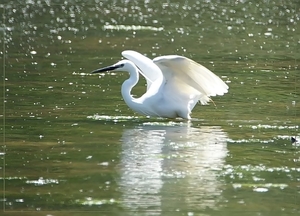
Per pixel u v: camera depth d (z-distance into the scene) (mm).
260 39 31125
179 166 13242
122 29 33781
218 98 19219
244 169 13141
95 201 11484
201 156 13859
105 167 13102
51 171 12836
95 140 14812
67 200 11508
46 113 17000
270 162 13562
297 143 14844
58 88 19906
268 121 16734
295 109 18000
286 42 30344
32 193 11797
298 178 12695
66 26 34562
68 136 15055
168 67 16078
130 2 47656
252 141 15000
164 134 15414
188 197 11711
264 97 19422
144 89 20266
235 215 11000
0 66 23250
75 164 13211
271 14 40781
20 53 26125
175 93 16516
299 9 43344
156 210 11164
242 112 17672
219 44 29438
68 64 23953
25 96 18750
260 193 11961
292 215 11055
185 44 29266
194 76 16125
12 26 34156
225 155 13945
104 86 20359
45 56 25578
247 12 41719
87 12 41344
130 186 12133
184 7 44656
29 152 13898
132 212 11055
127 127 15961
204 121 16703
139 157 13688
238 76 22438
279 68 24047
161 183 12328
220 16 39844
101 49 27469
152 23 36406
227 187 12203
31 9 42031
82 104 18016
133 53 17141
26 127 15688
